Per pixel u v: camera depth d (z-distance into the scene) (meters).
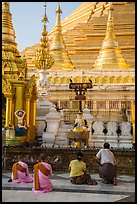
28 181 11.99
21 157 15.12
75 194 10.38
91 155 14.80
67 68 35.66
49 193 10.47
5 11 22.92
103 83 31.58
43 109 22.30
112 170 11.93
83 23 44.66
